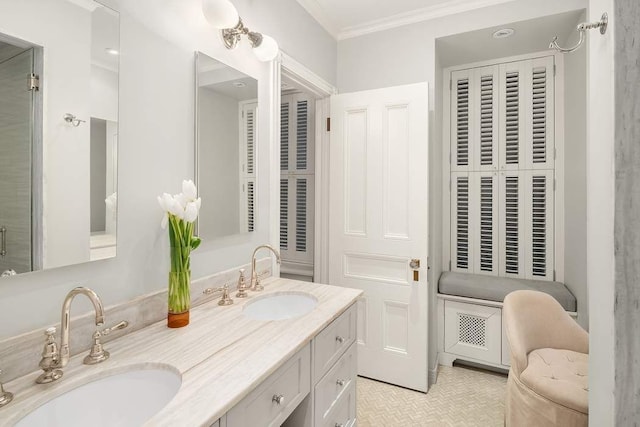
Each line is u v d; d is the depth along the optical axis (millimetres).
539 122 2613
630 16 749
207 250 1491
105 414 868
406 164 2273
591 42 1019
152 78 1228
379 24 2471
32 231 899
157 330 1146
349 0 2191
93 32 1038
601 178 911
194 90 1400
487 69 2752
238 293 1530
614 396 775
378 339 2385
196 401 750
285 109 3025
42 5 922
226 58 1562
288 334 1122
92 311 1043
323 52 2436
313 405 1205
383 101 2328
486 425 1916
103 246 1070
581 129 2070
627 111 752
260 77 1795
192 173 1404
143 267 1203
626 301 759
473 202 2830
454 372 2535
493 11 2186
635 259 750
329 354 1330
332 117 2502
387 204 2334
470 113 2822
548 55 2561
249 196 1730
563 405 1412
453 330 2592
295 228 3004
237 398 777
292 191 3012
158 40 1247
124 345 1032
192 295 1376
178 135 1336
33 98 902
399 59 2447
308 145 2926
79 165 1006
